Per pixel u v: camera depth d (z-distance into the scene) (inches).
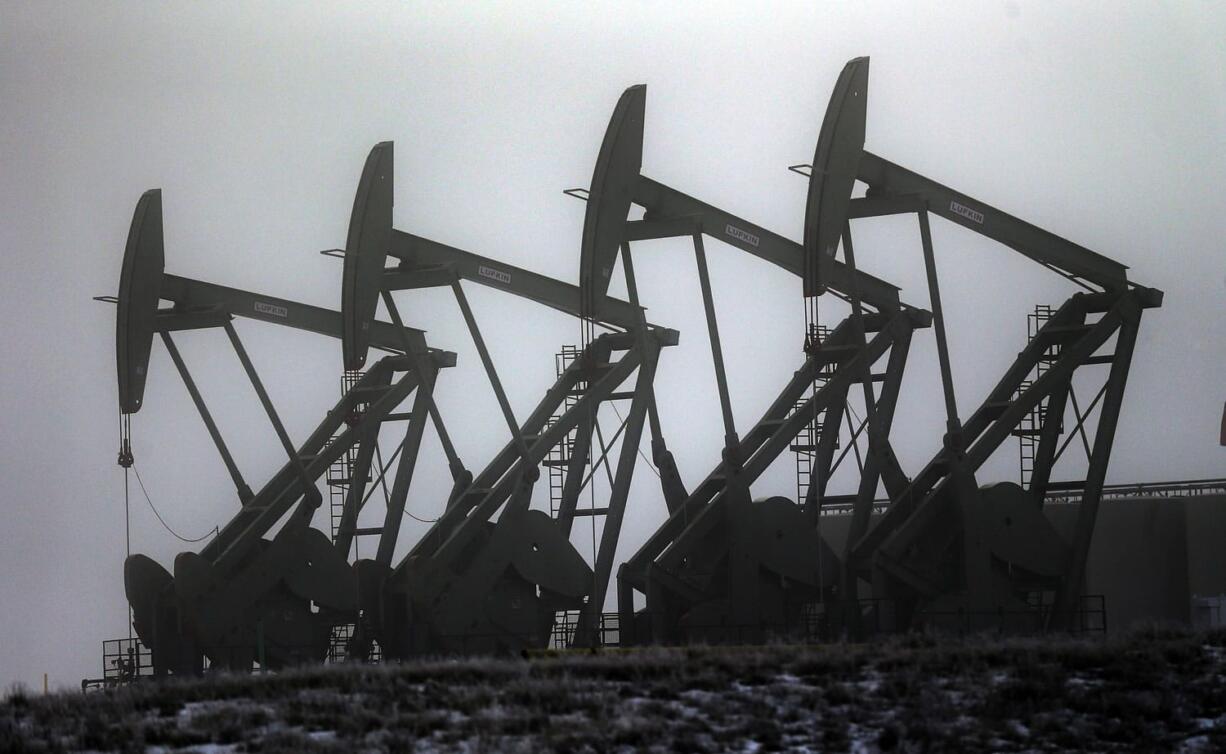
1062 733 3083.2
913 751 2984.7
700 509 6318.9
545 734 3046.3
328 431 7199.8
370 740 3034.0
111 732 3169.3
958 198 6097.4
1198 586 6845.5
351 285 6186.0
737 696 3353.8
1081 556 6230.3
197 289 6791.3
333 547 6953.7
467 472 6968.5
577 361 6870.1
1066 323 6545.3
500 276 6540.4
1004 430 6141.7
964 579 5994.1
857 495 6289.4
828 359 6451.8
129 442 6609.3
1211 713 3267.7
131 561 6579.7
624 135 5925.2
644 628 6166.3
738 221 6141.7
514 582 6555.1
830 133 5723.4
